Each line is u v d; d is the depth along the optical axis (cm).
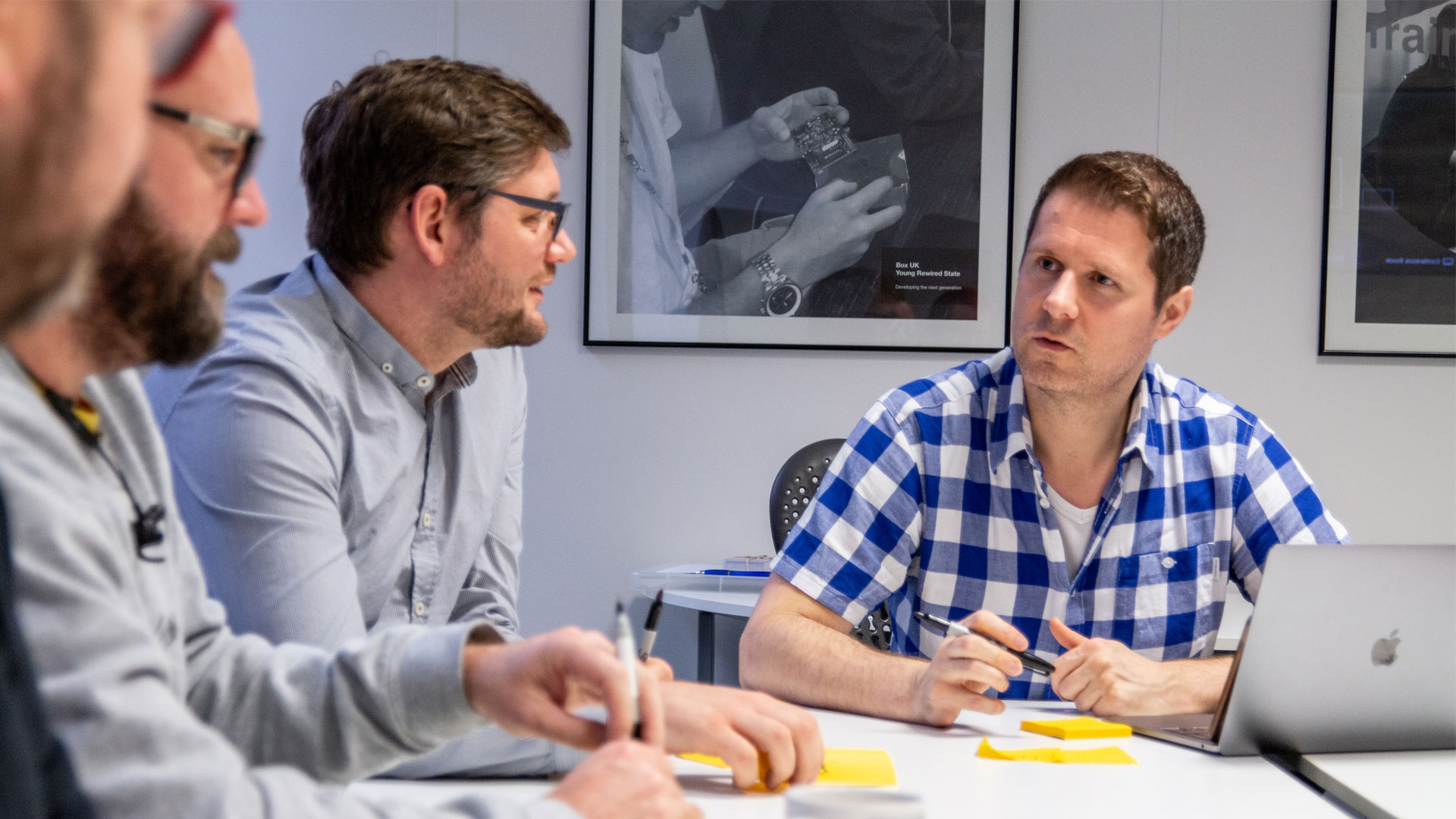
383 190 123
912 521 158
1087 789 94
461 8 273
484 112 125
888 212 279
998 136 280
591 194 275
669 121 276
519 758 95
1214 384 287
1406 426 288
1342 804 97
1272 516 158
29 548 51
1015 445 156
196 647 85
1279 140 286
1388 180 285
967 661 117
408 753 83
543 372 276
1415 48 284
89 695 51
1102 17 284
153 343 63
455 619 147
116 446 71
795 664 135
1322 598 102
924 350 281
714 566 268
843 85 278
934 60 279
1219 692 126
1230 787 96
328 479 116
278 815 54
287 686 83
